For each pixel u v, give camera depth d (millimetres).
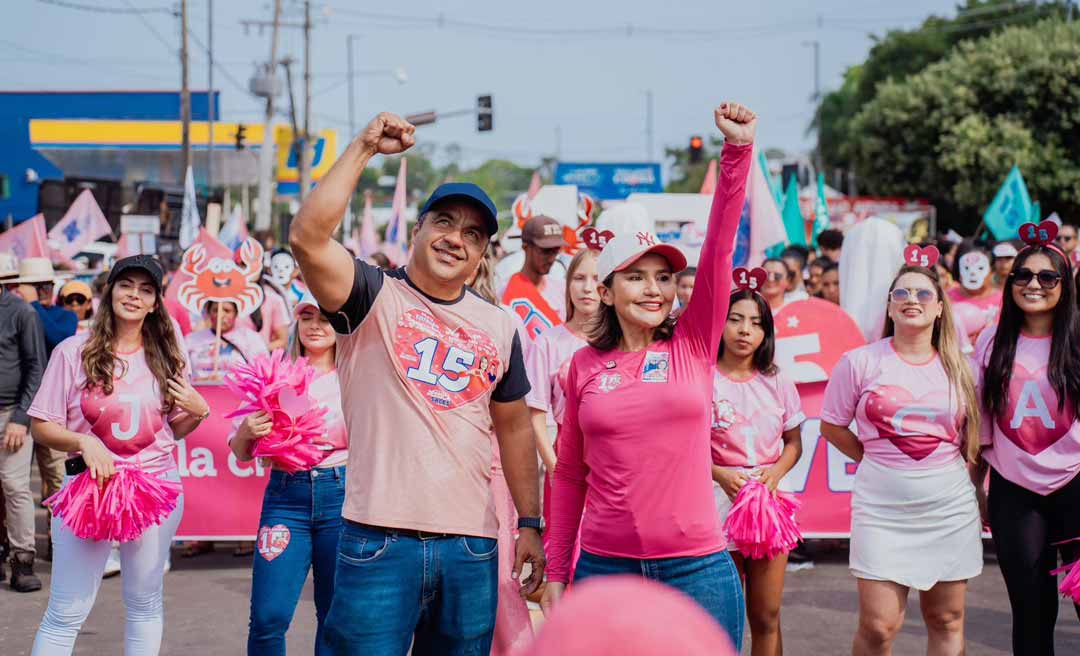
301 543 4816
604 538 3795
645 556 3729
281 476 4859
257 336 8570
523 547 3875
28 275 8562
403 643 3469
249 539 8156
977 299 9102
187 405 4988
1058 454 4707
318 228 3291
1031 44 36156
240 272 8266
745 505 4781
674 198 12250
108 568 7836
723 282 3719
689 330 3816
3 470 7348
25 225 13320
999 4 51875
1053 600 4801
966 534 4715
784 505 4957
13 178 41156
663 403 3715
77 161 43156
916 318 4746
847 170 51531
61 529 4723
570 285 5281
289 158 45156
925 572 4680
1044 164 35125
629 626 908
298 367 4789
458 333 3547
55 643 4707
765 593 4887
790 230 15281
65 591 4715
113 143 42031
